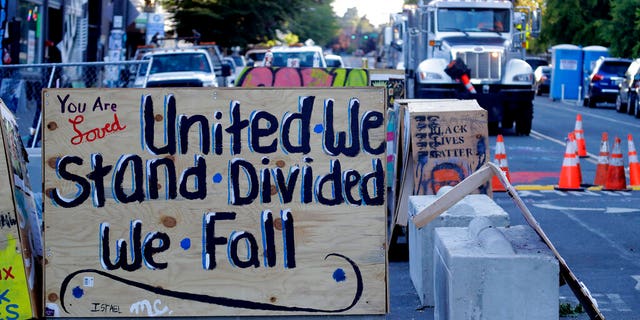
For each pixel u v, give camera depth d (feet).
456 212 25.08
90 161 18.37
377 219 18.40
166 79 81.20
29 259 18.26
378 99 18.43
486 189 29.50
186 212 18.38
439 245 20.70
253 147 18.40
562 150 69.87
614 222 38.93
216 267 18.37
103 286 18.34
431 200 27.48
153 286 18.34
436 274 21.25
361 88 18.43
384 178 18.40
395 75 41.75
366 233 18.40
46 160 18.34
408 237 31.45
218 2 158.51
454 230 21.35
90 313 18.33
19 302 17.83
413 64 90.12
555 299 18.69
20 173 18.71
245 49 169.48
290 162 18.42
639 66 112.98
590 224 38.50
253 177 18.40
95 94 18.39
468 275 18.71
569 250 33.35
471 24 84.07
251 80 41.16
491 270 18.70
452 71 80.38
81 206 18.34
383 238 18.40
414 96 88.22
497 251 18.84
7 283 17.75
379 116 18.42
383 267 18.39
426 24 85.92
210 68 86.84
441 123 30.35
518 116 83.46
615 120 105.29
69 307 18.31
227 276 18.37
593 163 62.03
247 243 18.38
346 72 41.16
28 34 97.55
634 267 30.63
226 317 18.40
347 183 18.40
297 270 18.37
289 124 18.43
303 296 18.35
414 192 30.22
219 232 18.37
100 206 18.35
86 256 18.34
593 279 28.99
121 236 18.35
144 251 18.35
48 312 18.28
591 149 72.08
